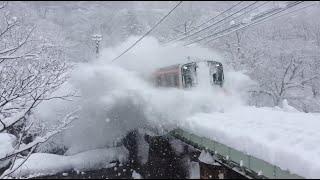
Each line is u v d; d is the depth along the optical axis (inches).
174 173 435.2
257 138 378.0
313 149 340.8
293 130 423.8
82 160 495.8
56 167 482.0
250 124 463.2
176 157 493.4
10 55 407.8
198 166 449.1
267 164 344.8
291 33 1390.3
